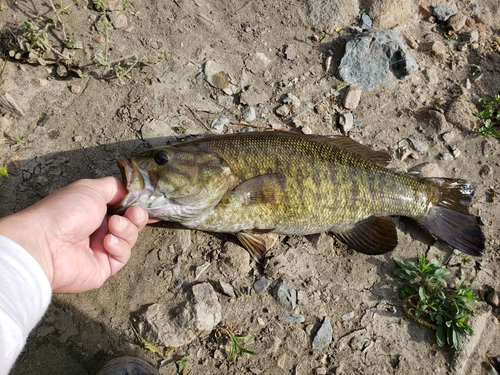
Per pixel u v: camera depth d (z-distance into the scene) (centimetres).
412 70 49
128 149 43
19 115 42
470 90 51
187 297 39
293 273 41
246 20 49
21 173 40
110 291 38
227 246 41
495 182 47
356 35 50
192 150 37
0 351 22
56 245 29
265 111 46
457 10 54
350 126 47
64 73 43
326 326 39
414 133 48
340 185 39
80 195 31
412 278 41
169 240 41
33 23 42
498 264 44
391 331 40
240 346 38
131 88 44
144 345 37
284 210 39
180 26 48
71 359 36
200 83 46
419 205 42
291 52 49
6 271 24
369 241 41
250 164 38
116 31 46
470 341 40
